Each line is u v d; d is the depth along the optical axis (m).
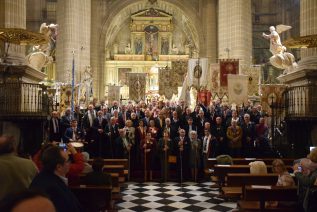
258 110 13.34
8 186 3.63
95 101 15.67
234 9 21.20
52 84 20.58
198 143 11.50
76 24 21.47
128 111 13.41
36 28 32.44
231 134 11.31
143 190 10.23
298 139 11.25
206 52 31.64
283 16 31.64
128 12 37.72
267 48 32.69
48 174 3.38
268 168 8.90
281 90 13.94
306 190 5.24
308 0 12.48
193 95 18.80
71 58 21.05
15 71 10.84
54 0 32.59
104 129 11.63
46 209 1.38
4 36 10.23
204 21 32.47
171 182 11.41
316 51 12.27
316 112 11.15
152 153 11.59
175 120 12.23
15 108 10.55
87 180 6.35
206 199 9.20
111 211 6.94
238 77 14.23
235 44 21.11
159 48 39.03
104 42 32.88
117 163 9.92
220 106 14.30
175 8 35.66
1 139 3.90
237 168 8.64
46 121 11.21
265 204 6.32
